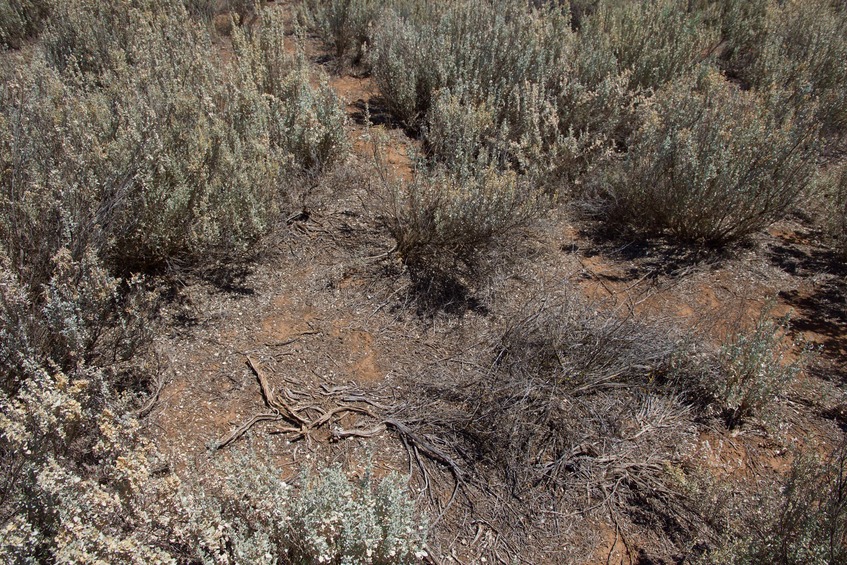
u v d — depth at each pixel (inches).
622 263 175.8
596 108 221.6
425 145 221.5
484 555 101.2
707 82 230.8
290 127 189.2
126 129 151.4
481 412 122.4
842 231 184.2
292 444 114.4
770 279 173.5
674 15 287.3
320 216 175.2
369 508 87.4
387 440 117.5
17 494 84.3
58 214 124.1
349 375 129.9
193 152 151.1
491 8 262.8
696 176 173.8
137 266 143.1
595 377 130.5
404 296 151.6
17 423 85.3
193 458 100.6
